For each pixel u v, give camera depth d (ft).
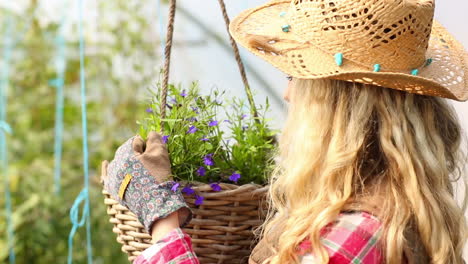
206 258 5.39
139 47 11.57
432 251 4.68
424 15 4.89
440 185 4.88
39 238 10.90
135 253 5.49
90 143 11.50
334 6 4.76
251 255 5.19
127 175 5.12
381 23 4.71
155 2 11.58
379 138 4.87
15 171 11.14
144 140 5.42
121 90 11.49
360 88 4.88
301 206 4.98
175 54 10.91
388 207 4.67
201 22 10.68
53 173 11.19
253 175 5.74
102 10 11.60
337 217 4.67
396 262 4.51
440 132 5.14
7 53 11.49
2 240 10.80
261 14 5.58
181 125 5.53
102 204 11.32
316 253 4.51
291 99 5.19
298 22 4.95
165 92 5.46
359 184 4.83
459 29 8.71
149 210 5.04
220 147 5.76
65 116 11.54
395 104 4.88
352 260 4.49
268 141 5.82
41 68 11.55
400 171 4.73
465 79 5.30
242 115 6.03
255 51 4.90
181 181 5.25
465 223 5.02
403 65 4.88
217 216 5.34
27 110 11.47
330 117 4.93
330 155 4.81
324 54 4.82
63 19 11.63
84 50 11.66
